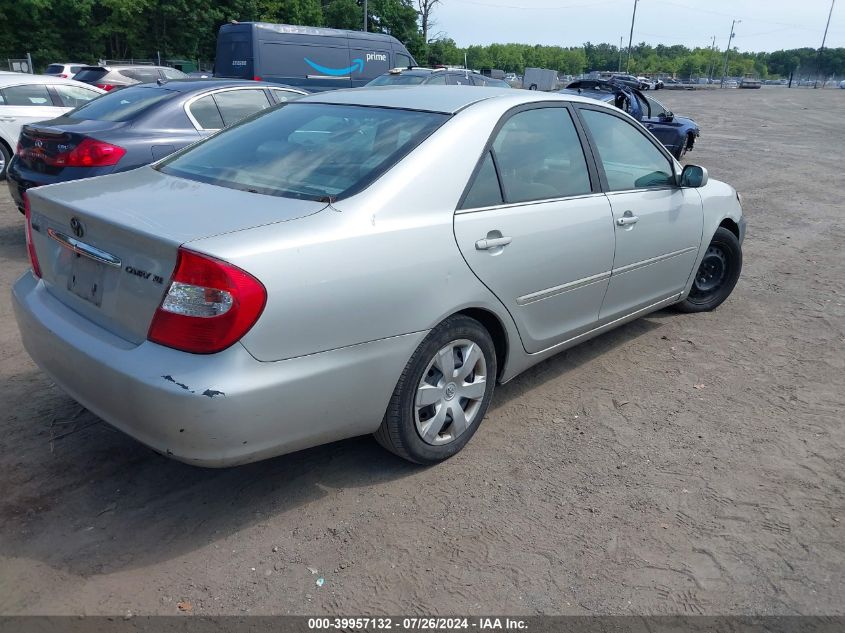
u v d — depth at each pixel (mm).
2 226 7863
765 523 3088
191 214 2811
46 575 2625
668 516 3111
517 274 3504
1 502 3020
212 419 2504
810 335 5406
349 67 18188
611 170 4273
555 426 3881
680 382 4504
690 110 35656
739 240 5805
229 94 7371
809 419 4059
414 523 3002
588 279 4027
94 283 2885
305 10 48406
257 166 3348
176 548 2801
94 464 3324
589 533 2979
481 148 3418
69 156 6215
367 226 2879
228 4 44656
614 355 4902
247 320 2508
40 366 3160
